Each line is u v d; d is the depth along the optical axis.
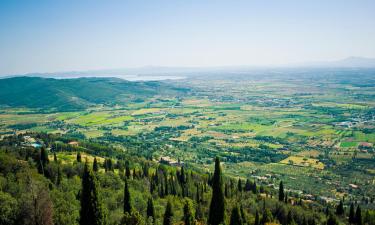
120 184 144.88
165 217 99.44
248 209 144.38
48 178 138.38
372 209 178.62
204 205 141.25
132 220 81.19
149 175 178.00
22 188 100.62
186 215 94.75
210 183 180.75
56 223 89.00
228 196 154.88
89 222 67.56
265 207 143.38
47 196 84.00
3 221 78.88
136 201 128.00
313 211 151.25
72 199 111.62
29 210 79.31
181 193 154.38
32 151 168.62
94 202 67.75
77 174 158.00
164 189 158.62
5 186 103.38
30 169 131.88
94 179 68.06
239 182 176.50
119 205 122.81
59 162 165.88
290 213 136.88
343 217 153.00
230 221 93.06
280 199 161.75
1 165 123.81
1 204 82.00
